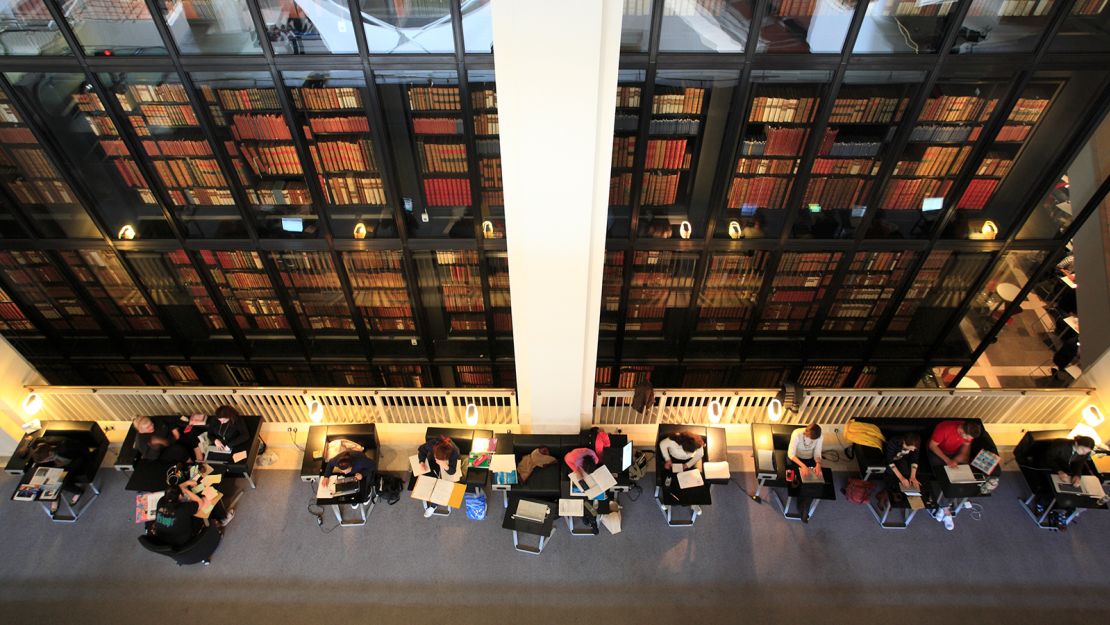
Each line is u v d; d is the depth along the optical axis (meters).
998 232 6.81
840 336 8.20
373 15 5.18
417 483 5.80
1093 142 6.19
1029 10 5.12
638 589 5.64
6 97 5.69
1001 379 8.66
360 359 8.34
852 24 5.12
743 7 5.12
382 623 5.45
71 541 5.94
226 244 6.92
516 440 6.13
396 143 6.25
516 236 4.73
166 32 5.18
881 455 6.07
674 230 6.93
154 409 6.72
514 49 3.58
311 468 6.06
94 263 7.25
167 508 5.31
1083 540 5.93
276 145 6.19
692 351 8.34
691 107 5.89
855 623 5.45
